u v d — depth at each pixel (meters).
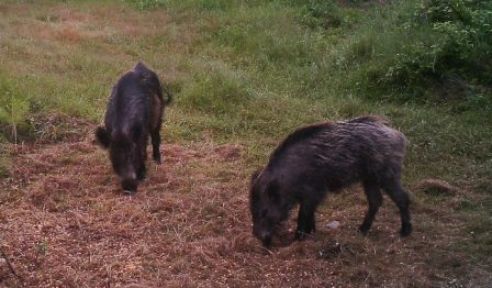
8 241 5.84
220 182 6.76
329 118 7.91
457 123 7.74
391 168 5.95
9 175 6.66
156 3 11.82
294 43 9.75
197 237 6.04
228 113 8.01
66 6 11.73
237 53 9.75
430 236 6.12
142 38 10.17
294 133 5.94
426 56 8.45
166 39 10.14
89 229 6.04
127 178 6.44
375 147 5.90
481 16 8.45
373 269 5.72
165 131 7.55
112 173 6.80
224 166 7.01
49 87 8.05
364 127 5.95
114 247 5.87
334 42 9.88
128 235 6.00
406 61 8.52
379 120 6.05
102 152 7.11
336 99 8.36
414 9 9.32
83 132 7.41
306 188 5.87
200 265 5.72
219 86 8.35
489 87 8.34
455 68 8.52
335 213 6.44
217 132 7.69
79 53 9.31
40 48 9.38
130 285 5.45
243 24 10.51
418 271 5.71
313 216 6.06
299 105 8.16
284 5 11.37
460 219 6.33
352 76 8.73
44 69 8.72
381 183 5.98
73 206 6.33
